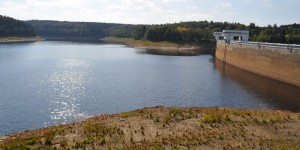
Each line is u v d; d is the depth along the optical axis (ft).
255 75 317.01
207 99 202.90
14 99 194.90
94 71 324.19
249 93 223.30
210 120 112.78
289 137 100.27
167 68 357.41
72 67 355.56
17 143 90.99
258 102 196.65
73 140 94.12
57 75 293.43
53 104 184.55
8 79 265.95
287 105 189.98
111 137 97.30
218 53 501.97
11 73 300.40
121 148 88.33
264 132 103.76
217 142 94.53
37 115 162.30
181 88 237.25
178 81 268.82
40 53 543.39
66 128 106.73
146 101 194.90
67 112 168.55
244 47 364.58
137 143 92.48
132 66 370.73
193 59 477.77
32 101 190.70
